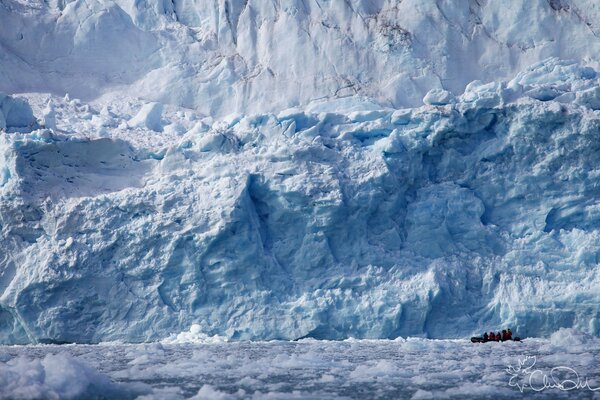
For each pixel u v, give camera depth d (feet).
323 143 580.30
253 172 551.18
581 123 570.87
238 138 574.97
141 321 521.65
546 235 572.92
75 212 531.50
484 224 585.22
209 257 524.52
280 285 535.60
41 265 519.60
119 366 326.65
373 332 529.45
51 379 226.79
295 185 543.39
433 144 581.94
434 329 543.80
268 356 371.97
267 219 550.77
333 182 547.90
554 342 429.38
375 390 254.06
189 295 524.11
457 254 569.23
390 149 572.51
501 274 559.38
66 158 556.51
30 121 600.39
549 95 606.96
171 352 396.98
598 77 647.56
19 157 538.06
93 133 617.62
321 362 326.85
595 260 563.07
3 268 526.57
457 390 250.57
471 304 550.77
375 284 543.80
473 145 590.14
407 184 578.25
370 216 561.43
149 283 526.16
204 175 552.00
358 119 602.03
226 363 321.52
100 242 526.16
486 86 608.60
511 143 583.17
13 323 530.27
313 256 545.44
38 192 536.42
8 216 528.22
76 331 520.83
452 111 579.48
